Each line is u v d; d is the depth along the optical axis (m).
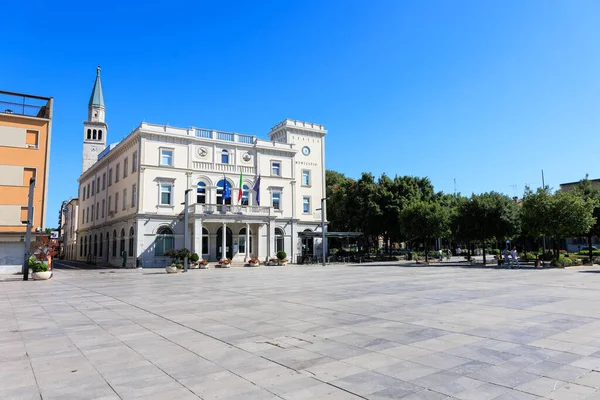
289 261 46.81
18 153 32.12
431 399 4.94
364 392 5.20
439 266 36.75
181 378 5.84
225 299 14.55
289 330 8.99
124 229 42.72
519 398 4.95
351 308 11.97
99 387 5.50
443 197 60.88
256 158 46.44
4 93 32.28
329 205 63.78
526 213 33.38
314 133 52.66
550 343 7.56
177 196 41.19
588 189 40.53
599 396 4.98
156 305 13.24
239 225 43.91
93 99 71.06
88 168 63.84
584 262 34.50
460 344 7.58
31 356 7.12
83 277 27.72
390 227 51.78
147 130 40.03
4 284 22.23
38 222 32.12
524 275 24.20
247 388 5.39
